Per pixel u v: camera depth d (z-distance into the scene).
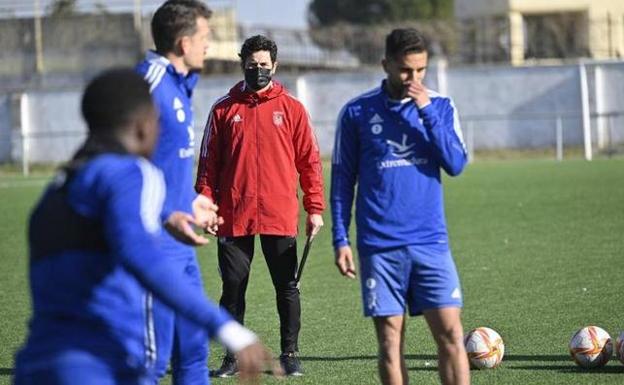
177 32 14.86
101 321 10.48
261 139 20.81
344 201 16.09
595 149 90.69
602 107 91.19
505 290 29.45
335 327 25.19
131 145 10.84
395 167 15.70
